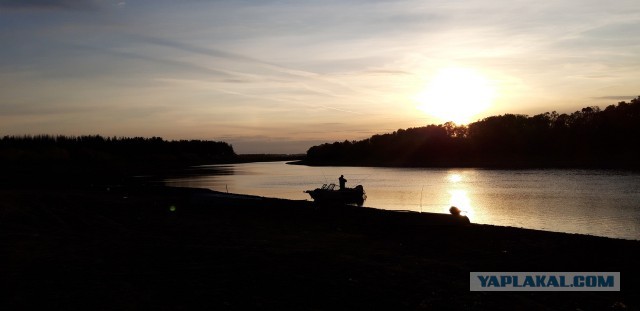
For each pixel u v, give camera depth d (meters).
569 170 79.75
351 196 43.31
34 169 108.75
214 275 12.70
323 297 10.79
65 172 103.69
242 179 84.69
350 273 13.00
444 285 11.88
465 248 16.80
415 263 14.31
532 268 13.79
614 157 94.62
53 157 133.25
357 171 109.56
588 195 41.78
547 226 27.39
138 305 10.14
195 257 14.98
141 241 17.92
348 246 17.11
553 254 15.68
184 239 18.42
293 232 20.39
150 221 23.73
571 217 30.33
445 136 134.12
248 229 21.20
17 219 23.94
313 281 12.12
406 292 11.23
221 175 101.69
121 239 18.33
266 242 17.84
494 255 15.57
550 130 115.44
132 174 107.88
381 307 10.14
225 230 20.88
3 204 30.11
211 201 31.30
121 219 24.41
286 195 52.00
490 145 121.81
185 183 72.75
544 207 35.31
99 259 14.62
